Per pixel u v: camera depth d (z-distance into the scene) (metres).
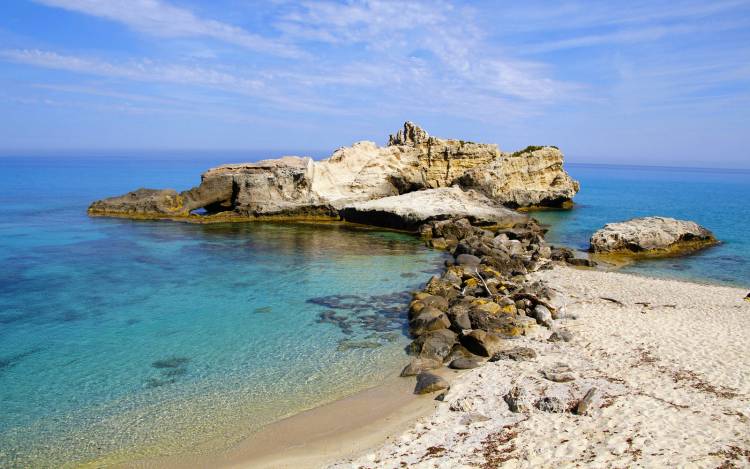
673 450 10.74
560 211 69.44
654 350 17.81
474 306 22.78
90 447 13.31
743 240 45.75
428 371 17.55
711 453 10.48
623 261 36.88
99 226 50.31
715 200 89.88
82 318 23.70
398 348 20.14
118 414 15.05
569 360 17.42
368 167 62.47
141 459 12.76
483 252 35.62
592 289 27.95
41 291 27.92
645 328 20.48
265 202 57.12
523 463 11.09
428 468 11.38
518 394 14.41
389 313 24.62
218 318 23.83
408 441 12.90
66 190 90.31
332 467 11.96
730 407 12.91
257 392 16.42
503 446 12.01
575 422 12.77
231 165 60.56
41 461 12.69
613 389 14.58
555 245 43.62
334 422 14.38
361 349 20.06
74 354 19.61
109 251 38.66
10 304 25.64
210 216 55.53
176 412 15.15
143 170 177.50
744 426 11.72
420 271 33.59
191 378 17.52
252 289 28.81
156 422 14.57
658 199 92.00
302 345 20.52
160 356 19.42
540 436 12.25
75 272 32.16
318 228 52.28
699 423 12.00
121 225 51.28
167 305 25.73
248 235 47.41
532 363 17.33
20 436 13.87
